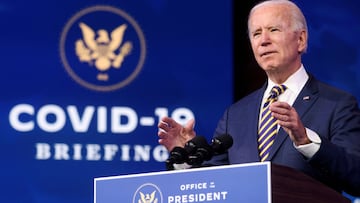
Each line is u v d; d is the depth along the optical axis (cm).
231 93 820
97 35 799
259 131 543
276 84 557
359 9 849
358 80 841
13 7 791
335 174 484
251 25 552
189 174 427
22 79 782
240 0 866
